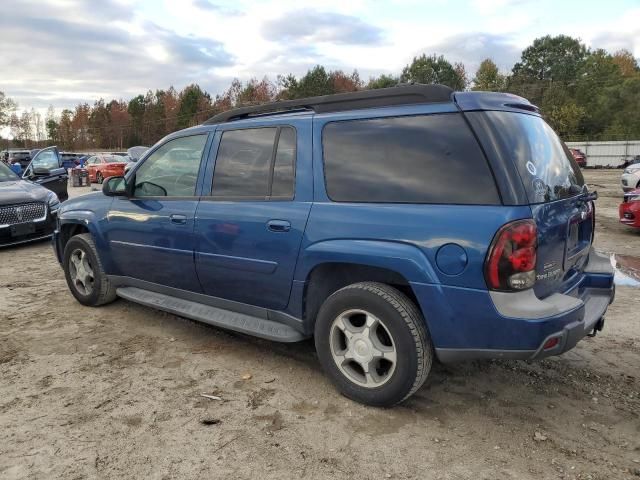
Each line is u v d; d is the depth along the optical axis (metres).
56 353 4.10
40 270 7.02
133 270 4.67
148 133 92.94
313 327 3.56
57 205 9.16
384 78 79.12
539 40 87.69
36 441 2.88
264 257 3.55
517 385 3.55
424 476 2.58
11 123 93.44
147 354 4.08
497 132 2.84
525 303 2.71
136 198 4.55
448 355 2.92
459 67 80.69
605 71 75.00
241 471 2.62
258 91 82.75
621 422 3.09
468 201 2.80
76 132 100.50
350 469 2.64
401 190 3.02
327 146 3.36
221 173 3.94
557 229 2.99
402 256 2.91
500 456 2.75
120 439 2.90
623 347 4.21
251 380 3.62
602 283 3.59
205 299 4.13
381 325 3.10
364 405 3.25
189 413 3.17
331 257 3.18
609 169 43.19
